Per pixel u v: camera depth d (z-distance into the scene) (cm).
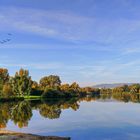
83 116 7044
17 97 14675
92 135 4253
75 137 4075
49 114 7612
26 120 6275
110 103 13075
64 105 11500
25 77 16238
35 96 18125
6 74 17088
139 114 7562
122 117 6806
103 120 6181
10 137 3678
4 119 6488
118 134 4353
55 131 4672
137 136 4175
